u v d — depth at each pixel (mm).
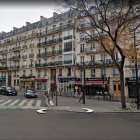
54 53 57812
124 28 21984
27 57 66500
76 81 49062
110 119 14992
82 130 10758
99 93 41906
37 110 19750
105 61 46094
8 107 22844
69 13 23641
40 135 9523
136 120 14602
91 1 21422
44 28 62406
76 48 52188
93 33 46438
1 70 75562
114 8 23656
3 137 9086
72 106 24172
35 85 62312
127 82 41438
